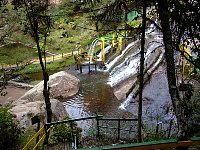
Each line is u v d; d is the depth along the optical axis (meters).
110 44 29.47
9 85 22.58
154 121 13.83
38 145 8.91
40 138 9.86
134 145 4.36
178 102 6.04
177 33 6.48
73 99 19.86
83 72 24.91
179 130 5.70
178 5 5.77
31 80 24.03
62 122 9.95
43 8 11.28
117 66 24.17
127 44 26.56
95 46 29.48
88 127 14.36
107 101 18.92
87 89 21.39
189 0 5.86
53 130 10.48
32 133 11.03
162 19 6.09
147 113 15.01
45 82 11.97
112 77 23.44
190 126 7.29
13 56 28.28
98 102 18.94
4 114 10.35
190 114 7.63
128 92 18.56
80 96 20.25
